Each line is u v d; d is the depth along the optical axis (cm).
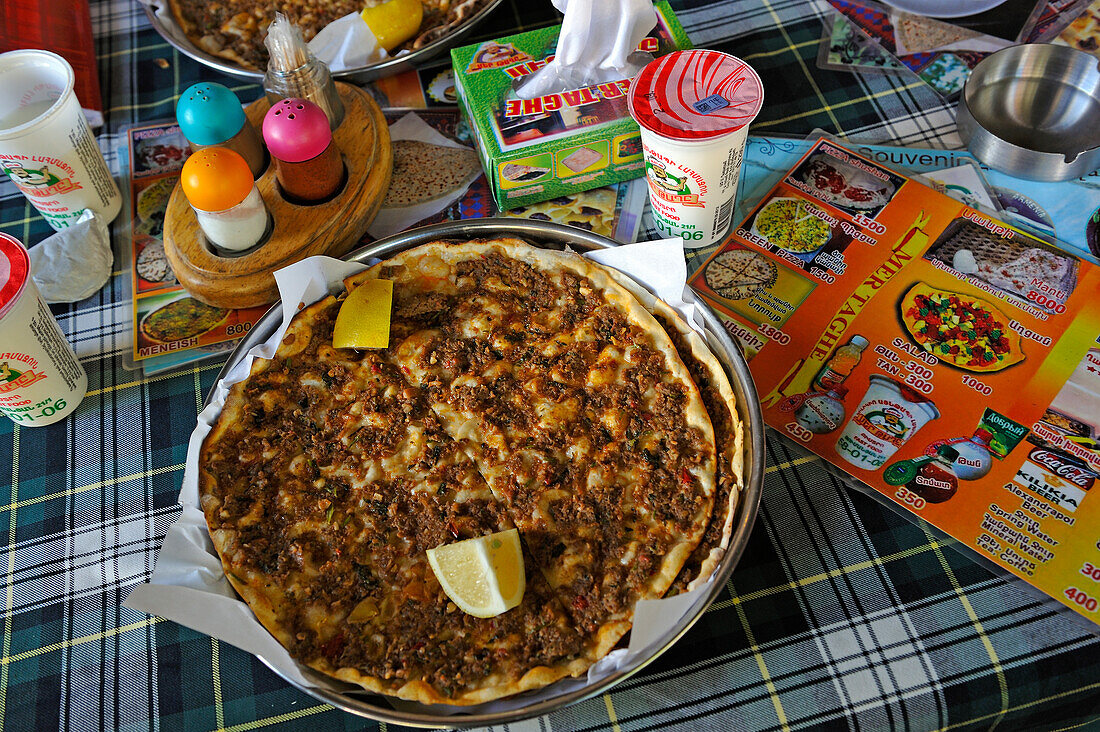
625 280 57
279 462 53
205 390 59
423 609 49
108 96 73
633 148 62
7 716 49
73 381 58
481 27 74
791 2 73
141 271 63
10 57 61
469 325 57
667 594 48
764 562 51
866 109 67
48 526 54
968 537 50
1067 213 60
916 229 60
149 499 55
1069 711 48
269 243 60
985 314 57
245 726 48
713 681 47
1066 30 69
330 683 46
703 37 72
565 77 63
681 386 54
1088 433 52
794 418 54
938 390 54
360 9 72
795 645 48
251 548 50
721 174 56
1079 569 49
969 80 64
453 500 52
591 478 52
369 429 54
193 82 73
